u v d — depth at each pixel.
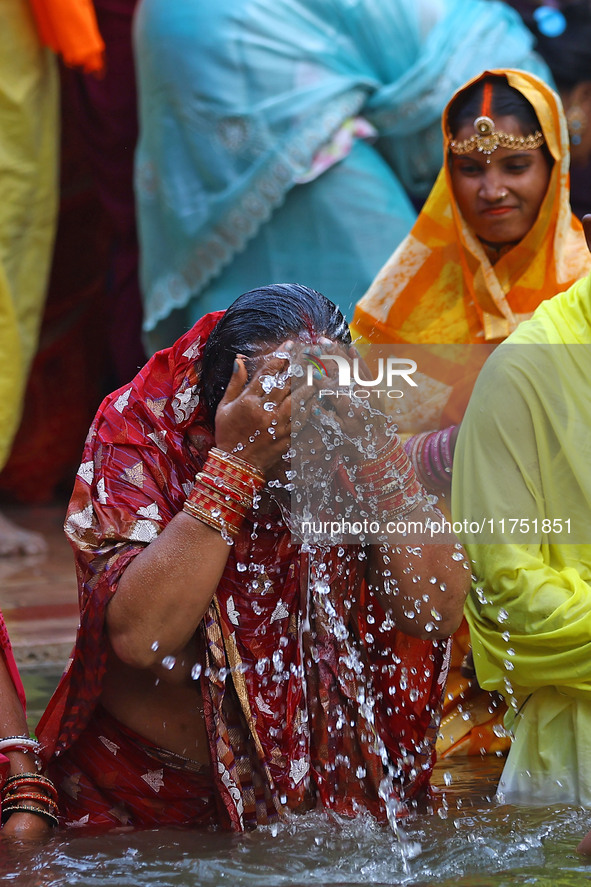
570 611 6.74
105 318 25.02
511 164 8.77
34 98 17.89
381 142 17.31
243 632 6.26
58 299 24.69
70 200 24.33
